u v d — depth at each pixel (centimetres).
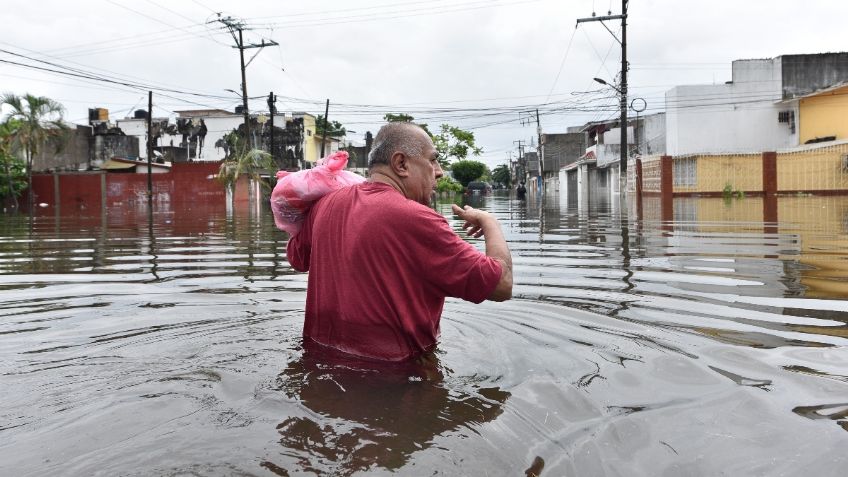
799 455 148
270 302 346
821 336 262
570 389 194
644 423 168
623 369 215
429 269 226
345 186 258
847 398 187
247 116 3012
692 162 2567
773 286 388
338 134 5394
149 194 2709
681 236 770
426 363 222
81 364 222
